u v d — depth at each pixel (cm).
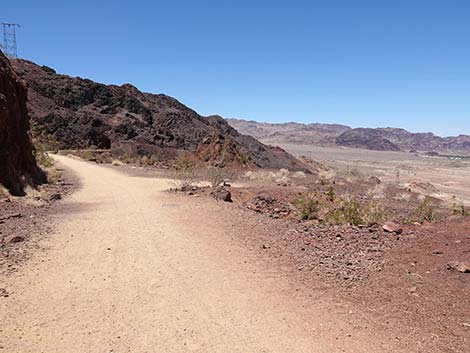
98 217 1230
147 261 819
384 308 605
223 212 1311
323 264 799
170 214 1280
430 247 834
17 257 812
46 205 1423
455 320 557
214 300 638
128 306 614
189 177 2289
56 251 868
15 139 1828
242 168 3669
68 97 7044
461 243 812
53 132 5691
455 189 4816
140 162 4078
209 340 521
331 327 554
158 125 7331
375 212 1405
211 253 873
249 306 618
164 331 542
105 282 705
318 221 1216
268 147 5738
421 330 539
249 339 525
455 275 684
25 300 625
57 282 700
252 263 810
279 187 2227
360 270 759
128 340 519
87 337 524
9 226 1055
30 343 508
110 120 6888
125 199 1591
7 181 1563
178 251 887
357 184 2883
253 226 1122
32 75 7250
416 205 1978
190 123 7656
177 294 660
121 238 989
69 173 2700
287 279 726
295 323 566
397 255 823
